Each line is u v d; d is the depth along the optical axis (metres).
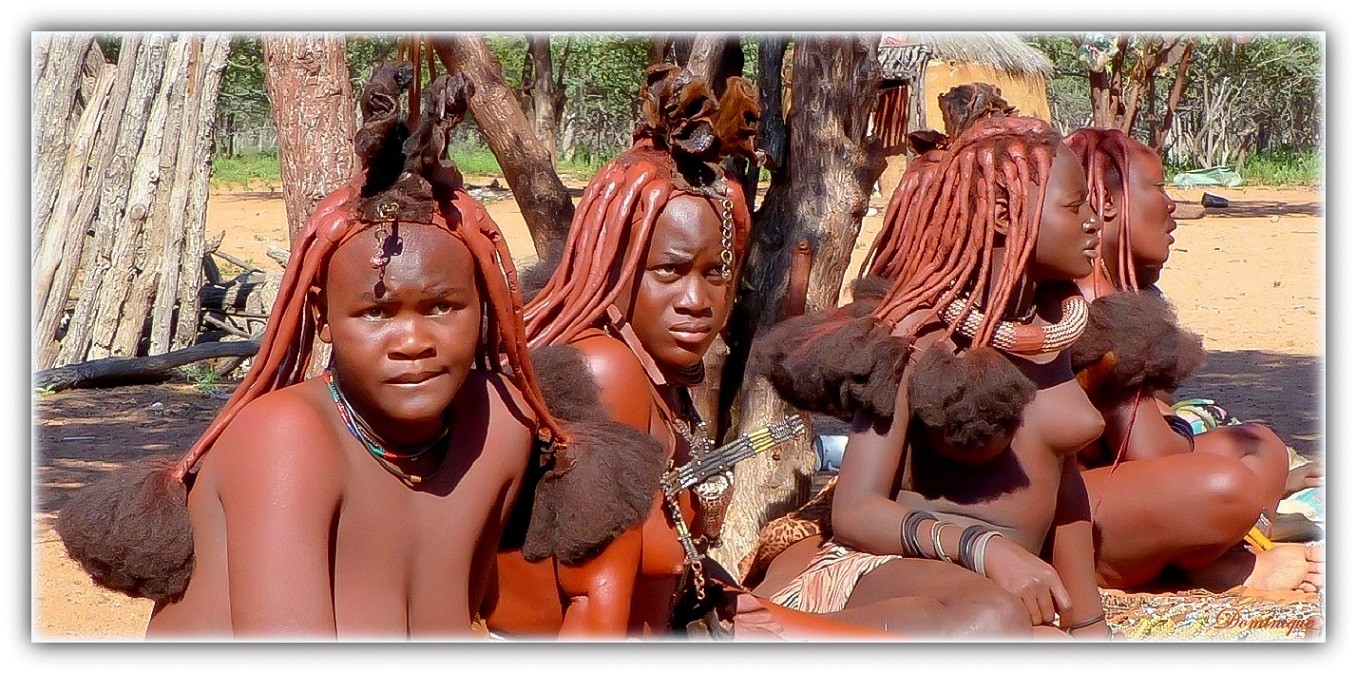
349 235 2.48
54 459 8.63
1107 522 5.03
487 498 2.71
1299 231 25.25
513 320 2.68
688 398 3.72
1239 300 17.06
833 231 5.64
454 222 2.53
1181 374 4.94
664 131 3.55
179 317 12.55
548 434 2.85
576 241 3.50
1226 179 37.50
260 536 2.42
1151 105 26.06
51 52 12.48
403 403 2.49
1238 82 41.41
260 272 14.40
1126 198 5.20
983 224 3.98
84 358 12.18
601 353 3.34
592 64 36.84
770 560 4.64
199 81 12.52
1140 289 5.42
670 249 3.43
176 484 2.59
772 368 4.23
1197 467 4.91
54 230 12.20
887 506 4.08
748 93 3.52
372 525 2.56
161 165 12.45
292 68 4.83
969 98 4.23
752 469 5.67
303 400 2.54
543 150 5.52
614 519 2.85
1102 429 4.17
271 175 39.00
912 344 4.01
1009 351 4.03
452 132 2.56
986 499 4.12
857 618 3.79
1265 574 5.20
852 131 5.68
